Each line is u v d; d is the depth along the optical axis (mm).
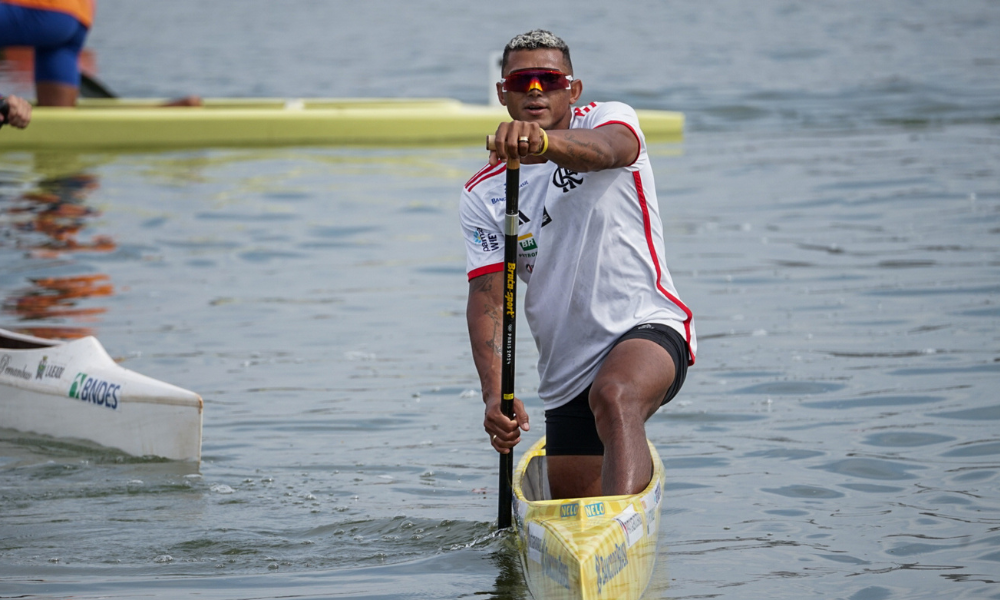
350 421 17547
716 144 47281
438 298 25141
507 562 12086
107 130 45562
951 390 17734
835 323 21859
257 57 85438
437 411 17984
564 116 12602
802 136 48750
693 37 93000
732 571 11547
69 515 13961
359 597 11234
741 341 20953
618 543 10570
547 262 12375
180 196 36250
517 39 12469
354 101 51719
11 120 19547
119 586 11617
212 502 14359
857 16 107438
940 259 26438
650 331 12086
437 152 45750
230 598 11258
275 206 34969
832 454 15312
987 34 89312
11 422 18156
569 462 13000
